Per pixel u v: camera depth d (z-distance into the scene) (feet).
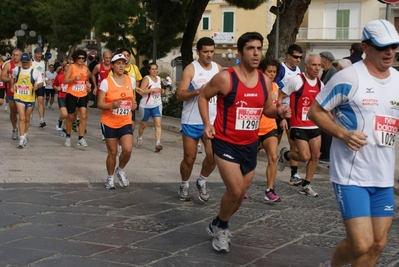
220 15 183.83
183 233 22.16
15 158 38.81
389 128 14.79
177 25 93.66
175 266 18.47
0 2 165.17
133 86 30.01
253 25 179.93
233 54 183.11
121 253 19.57
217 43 183.83
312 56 28.66
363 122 14.78
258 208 26.68
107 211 25.26
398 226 24.16
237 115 19.15
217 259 19.26
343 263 15.42
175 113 73.41
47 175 32.91
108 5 102.73
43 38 165.48
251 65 19.03
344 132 14.56
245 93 19.08
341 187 14.92
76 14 143.74
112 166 29.73
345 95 14.82
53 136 51.83
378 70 14.85
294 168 32.45
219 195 29.09
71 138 50.85
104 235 21.59
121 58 28.99
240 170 19.61
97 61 70.79
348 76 14.82
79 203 26.58
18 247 19.83
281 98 29.32
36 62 46.21
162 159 41.45
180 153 44.88
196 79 26.32
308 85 28.89
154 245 20.56
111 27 103.30
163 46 102.01
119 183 30.94
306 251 20.40
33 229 22.13
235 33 182.50
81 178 32.40
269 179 27.84
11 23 165.48
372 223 14.96
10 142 46.83
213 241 20.08
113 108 28.43
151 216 24.59
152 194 28.96
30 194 27.96
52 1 150.61
